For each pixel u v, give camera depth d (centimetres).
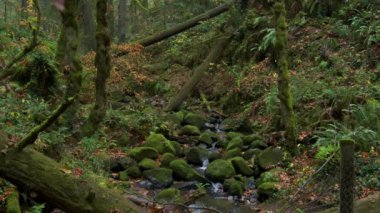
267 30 1048
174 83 1184
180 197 605
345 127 657
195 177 667
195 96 1116
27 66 779
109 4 1619
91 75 977
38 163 402
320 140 636
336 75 856
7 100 669
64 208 407
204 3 1736
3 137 403
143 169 684
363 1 1002
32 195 404
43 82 774
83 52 1342
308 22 1090
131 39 1769
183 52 1344
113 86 1098
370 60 845
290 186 585
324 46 960
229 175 665
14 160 391
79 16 1314
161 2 2034
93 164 608
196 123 927
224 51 1211
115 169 686
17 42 1023
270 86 944
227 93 1056
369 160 570
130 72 1162
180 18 1758
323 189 553
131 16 2067
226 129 909
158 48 1451
